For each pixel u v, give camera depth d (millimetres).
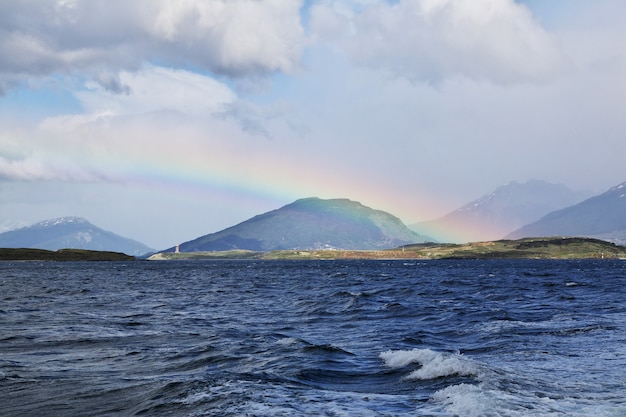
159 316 52719
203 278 156750
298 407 18016
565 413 16891
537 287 97688
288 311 57469
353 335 37969
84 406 19078
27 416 17984
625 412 16969
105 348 32375
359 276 161000
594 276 151250
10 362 27906
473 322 43906
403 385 21531
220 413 17406
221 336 36781
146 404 19031
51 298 78375
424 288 97312
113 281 137375
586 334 35438
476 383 21000
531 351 29359
